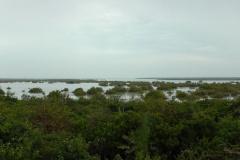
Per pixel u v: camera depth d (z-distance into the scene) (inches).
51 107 315.6
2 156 148.6
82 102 546.0
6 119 218.5
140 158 183.0
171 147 220.8
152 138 229.9
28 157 159.8
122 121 257.1
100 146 221.9
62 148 171.9
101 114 307.4
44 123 263.1
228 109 346.3
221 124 246.5
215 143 215.0
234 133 216.7
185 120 266.1
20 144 175.9
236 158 183.0
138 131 229.1
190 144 223.1
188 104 406.0
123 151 223.0
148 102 412.2
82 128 281.4
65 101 510.9
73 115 385.1
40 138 189.8
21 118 275.9
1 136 184.4
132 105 433.1
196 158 191.5
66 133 239.0
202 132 251.0
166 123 252.2
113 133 232.4
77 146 177.3
